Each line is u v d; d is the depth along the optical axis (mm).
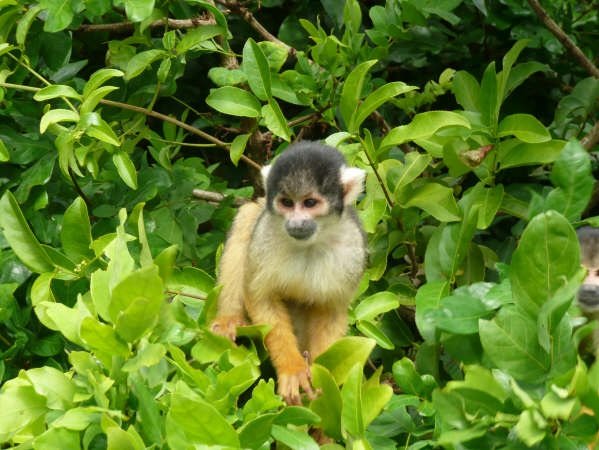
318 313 5871
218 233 6859
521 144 6035
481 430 4043
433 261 5852
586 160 5055
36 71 6809
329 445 4551
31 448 4230
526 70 6551
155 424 4090
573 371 3902
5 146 6254
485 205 6094
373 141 6715
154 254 6184
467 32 8102
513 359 4145
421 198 6137
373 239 6492
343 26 7922
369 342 5023
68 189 6637
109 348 4320
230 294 5969
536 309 4180
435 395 4172
